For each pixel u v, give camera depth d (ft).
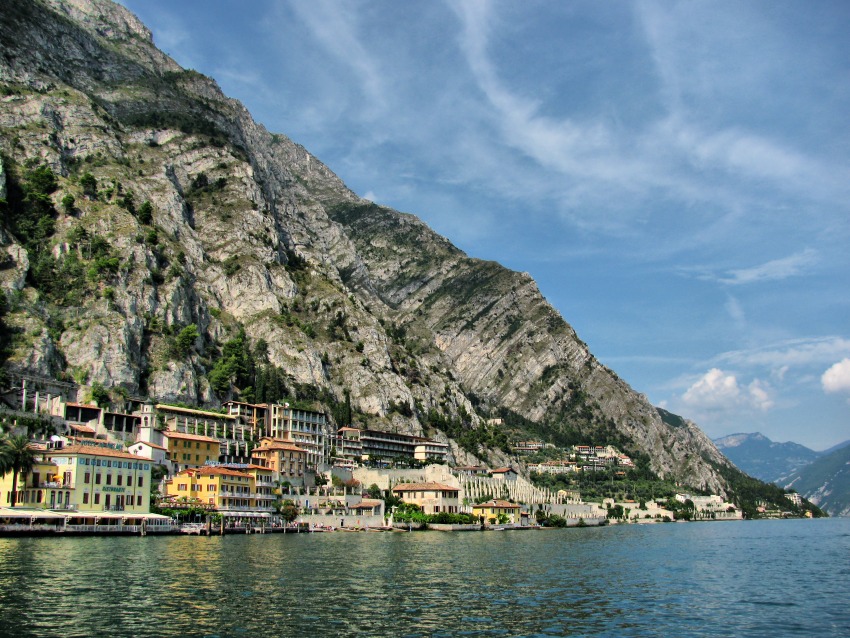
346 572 383.04
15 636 229.25
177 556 420.36
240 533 641.40
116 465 596.29
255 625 251.60
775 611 309.83
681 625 276.21
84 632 235.20
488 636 248.11
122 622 248.52
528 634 252.83
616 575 416.05
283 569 384.06
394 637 242.58
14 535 499.10
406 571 399.03
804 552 613.93
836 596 352.08
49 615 254.88
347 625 255.91
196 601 285.43
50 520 527.40
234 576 350.23
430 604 298.97
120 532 555.69
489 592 335.06
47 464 568.00
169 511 621.31
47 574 335.06
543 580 383.24
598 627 268.00
